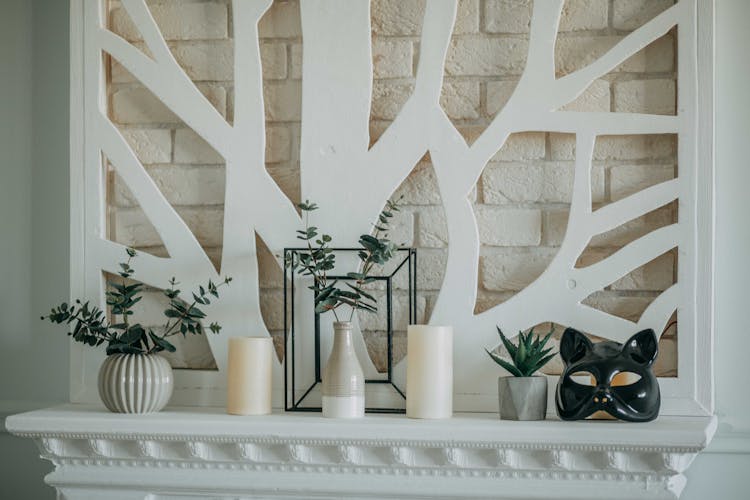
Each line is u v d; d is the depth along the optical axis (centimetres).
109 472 175
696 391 174
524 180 183
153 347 183
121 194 194
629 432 156
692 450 154
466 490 165
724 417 188
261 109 187
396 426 161
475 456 164
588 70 178
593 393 162
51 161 209
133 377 174
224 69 192
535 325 179
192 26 193
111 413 176
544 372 181
